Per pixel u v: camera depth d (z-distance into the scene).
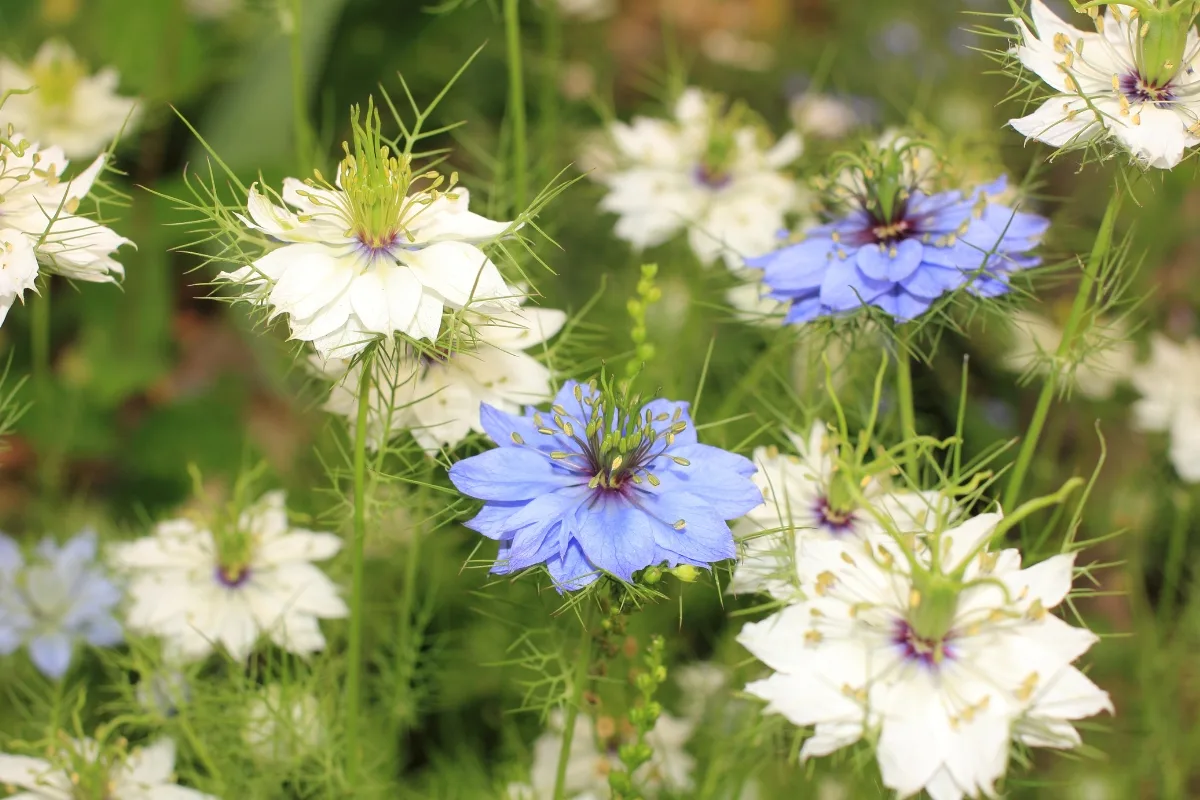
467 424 0.41
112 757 0.41
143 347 0.58
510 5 0.45
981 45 0.75
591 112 0.68
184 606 0.45
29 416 0.56
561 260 0.58
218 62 0.62
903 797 0.36
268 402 0.59
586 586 0.37
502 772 0.48
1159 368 0.53
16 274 0.38
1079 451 0.56
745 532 0.41
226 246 0.38
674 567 0.37
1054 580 0.37
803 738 0.40
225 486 0.55
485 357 0.41
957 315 0.53
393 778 0.48
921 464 0.46
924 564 0.37
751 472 0.38
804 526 0.40
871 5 0.79
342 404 0.42
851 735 0.36
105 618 0.47
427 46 0.65
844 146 0.53
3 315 0.38
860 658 0.37
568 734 0.39
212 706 0.45
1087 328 0.42
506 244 0.45
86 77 0.56
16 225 0.39
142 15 0.60
